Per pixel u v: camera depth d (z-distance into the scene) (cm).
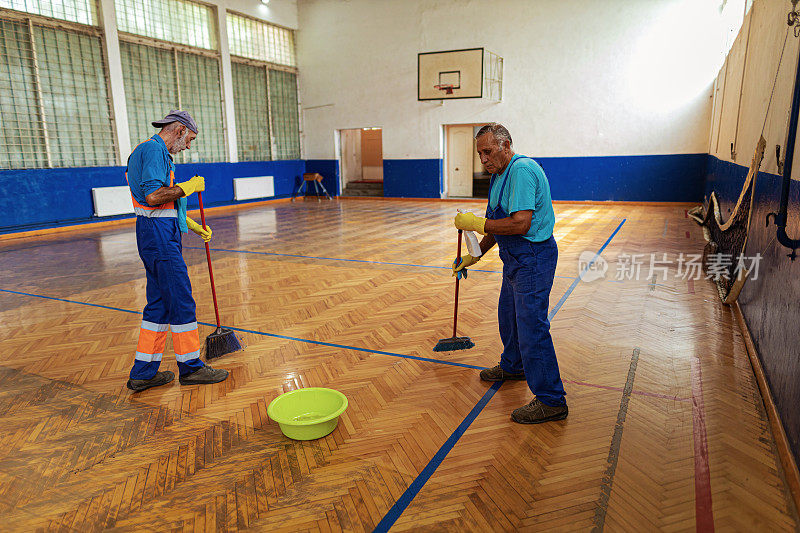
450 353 313
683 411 238
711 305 399
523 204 207
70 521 172
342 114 1372
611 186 1133
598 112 1115
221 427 232
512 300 251
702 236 712
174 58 1070
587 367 288
